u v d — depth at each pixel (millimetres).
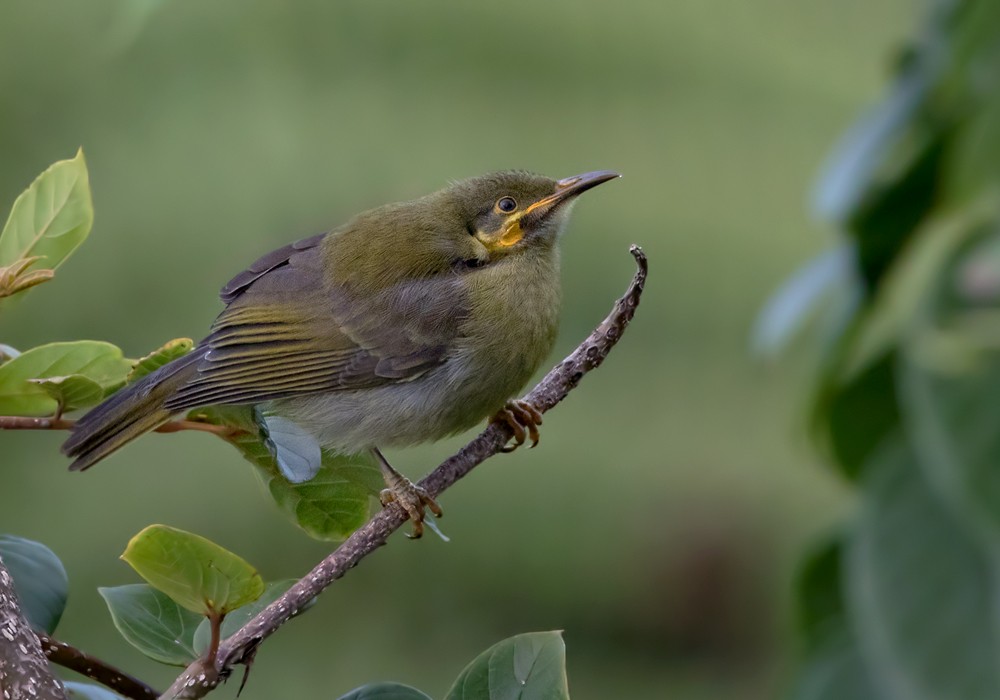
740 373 15500
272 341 7359
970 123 5656
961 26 5824
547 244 7918
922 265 6238
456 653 13320
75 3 15188
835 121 16906
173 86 15352
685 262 16078
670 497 14656
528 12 16750
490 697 4398
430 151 15984
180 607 5062
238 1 15398
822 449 6645
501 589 13758
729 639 14031
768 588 14312
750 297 16141
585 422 15062
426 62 16328
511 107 16547
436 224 7820
